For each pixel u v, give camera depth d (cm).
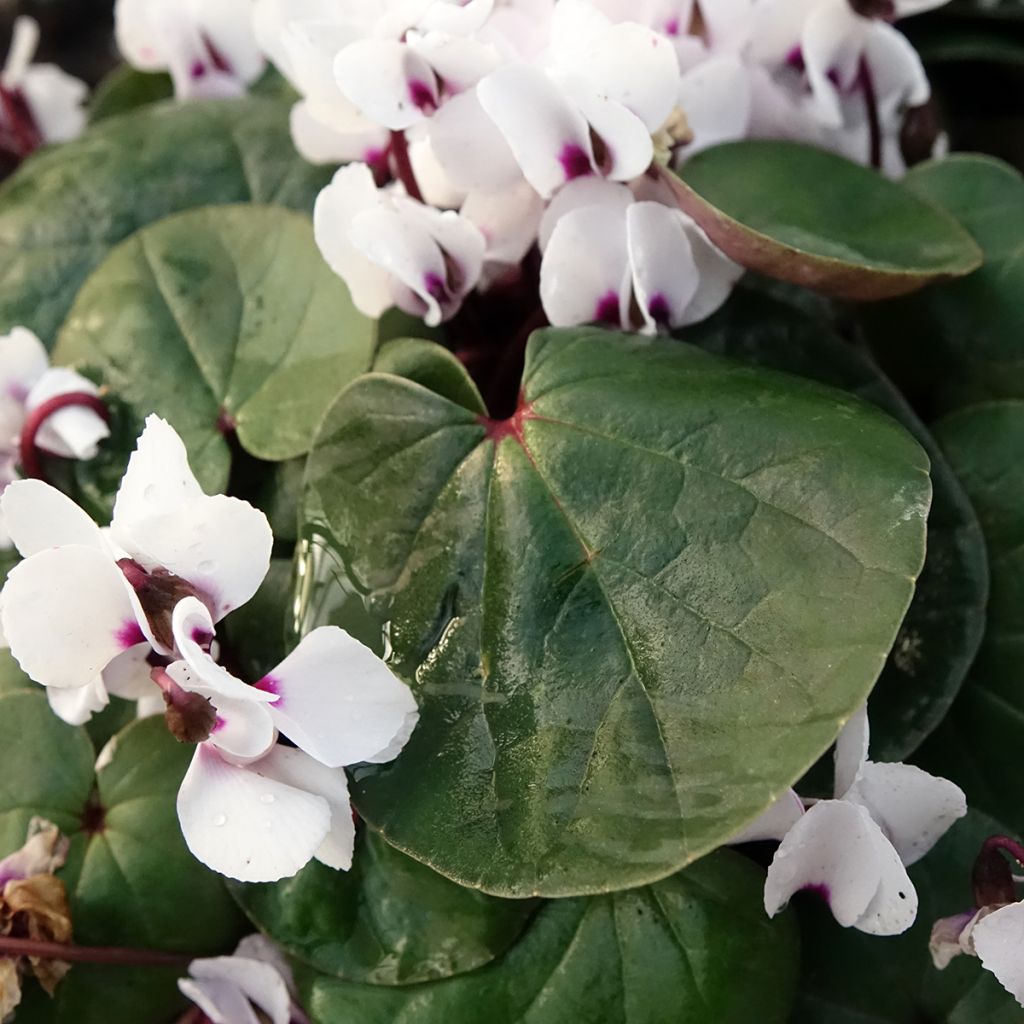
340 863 13
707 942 14
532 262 17
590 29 15
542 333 15
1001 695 16
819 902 15
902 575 13
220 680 12
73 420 16
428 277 15
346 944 14
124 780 15
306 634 14
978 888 14
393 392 14
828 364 16
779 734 13
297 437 16
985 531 16
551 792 13
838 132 18
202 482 16
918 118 20
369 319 16
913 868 15
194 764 13
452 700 14
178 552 13
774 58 18
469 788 13
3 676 15
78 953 14
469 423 14
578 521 14
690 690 13
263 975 15
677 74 15
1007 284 17
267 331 16
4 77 22
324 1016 14
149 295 16
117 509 13
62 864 15
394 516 14
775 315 16
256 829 13
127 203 18
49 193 18
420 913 14
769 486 13
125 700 16
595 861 13
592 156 15
